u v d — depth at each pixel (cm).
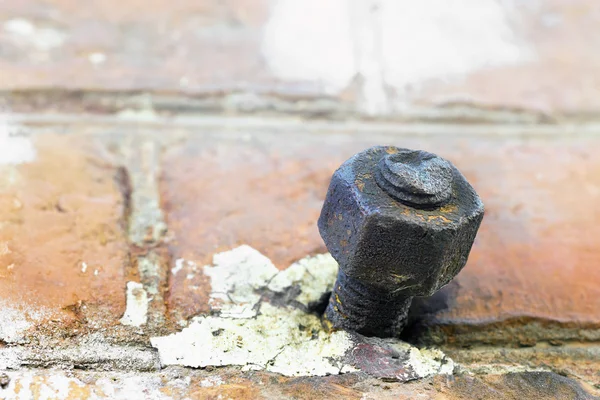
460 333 35
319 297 35
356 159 32
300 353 33
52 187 38
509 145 42
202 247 36
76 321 33
